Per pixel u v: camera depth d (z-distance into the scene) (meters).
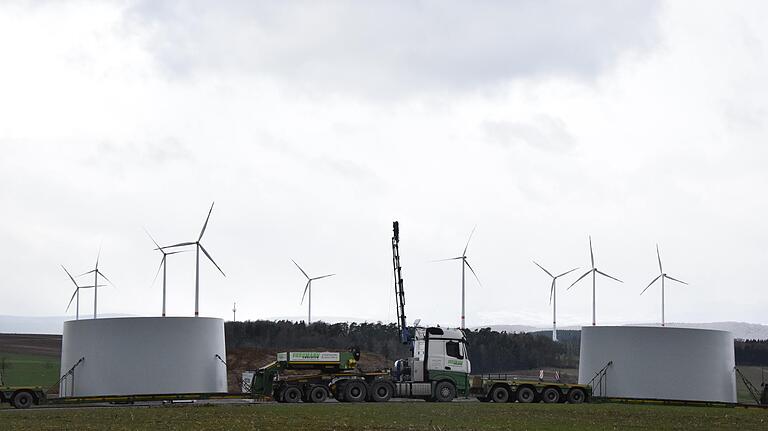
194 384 91.12
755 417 80.94
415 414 74.19
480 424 66.12
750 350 199.88
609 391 101.00
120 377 89.19
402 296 120.31
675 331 100.62
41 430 59.34
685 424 70.81
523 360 191.75
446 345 96.69
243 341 181.38
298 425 62.88
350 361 92.56
